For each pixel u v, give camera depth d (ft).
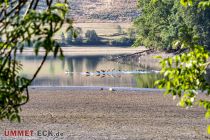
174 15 377.91
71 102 132.16
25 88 26.35
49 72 276.82
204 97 134.41
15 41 23.67
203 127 102.27
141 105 127.13
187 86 34.04
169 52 383.65
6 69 25.61
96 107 124.47
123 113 116.57
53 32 22.08
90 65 349.20
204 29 343.67
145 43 433.07
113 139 92.17
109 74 257.75
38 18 22.15
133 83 202.69
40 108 122.31
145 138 93.15
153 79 222.89
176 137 94.32
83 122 106.01
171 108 122.01
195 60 33.81
